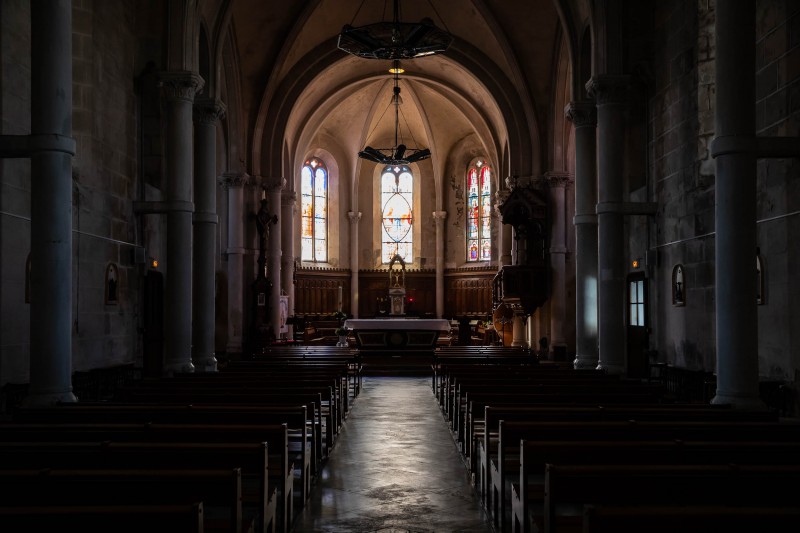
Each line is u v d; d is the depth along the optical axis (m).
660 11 17.39
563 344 26.62
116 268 16.89
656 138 17.72
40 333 10.20
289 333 32.28
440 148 39.44
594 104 19.36
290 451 8.51
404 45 17.94
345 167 40.16
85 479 4.32
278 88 29.00
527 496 5.76
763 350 12.48
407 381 22.83
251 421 7.89
